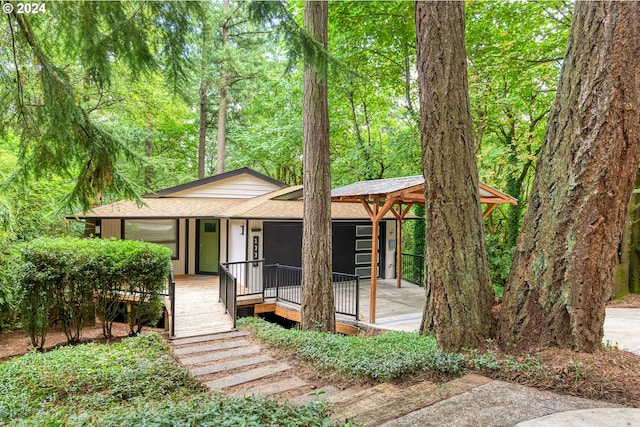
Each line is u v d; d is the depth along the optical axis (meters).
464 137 3.85
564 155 3.17
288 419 2.48
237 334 6.77
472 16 10.24
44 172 3.71
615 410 2.49
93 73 3.28
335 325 7.37
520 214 11.59
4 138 3.75
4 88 3.41
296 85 15.49
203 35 3.41
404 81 14.45
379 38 11.89
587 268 3.09
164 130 18.08
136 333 7.11
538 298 3.31
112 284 6.65
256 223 10.80
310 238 7.12
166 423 2.46
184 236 12.69
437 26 3.87
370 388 3.49
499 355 3.38
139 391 3.85
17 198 7.84
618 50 2.91
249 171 13.64
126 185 3.99
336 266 12.31
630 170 2.99
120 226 11.59
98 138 3.55
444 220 3.81
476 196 3.89
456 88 3.85
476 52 10.60
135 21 3.02
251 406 2.75
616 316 6.74
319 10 6.83
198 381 4.44
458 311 3.71
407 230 17.81
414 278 12.19
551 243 3.24
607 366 2.95
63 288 6.32
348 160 15.84
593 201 3.03
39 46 3.13
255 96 17.23
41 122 3.36
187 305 8.69
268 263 10.95
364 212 12.24
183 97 3.86
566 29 9.37
